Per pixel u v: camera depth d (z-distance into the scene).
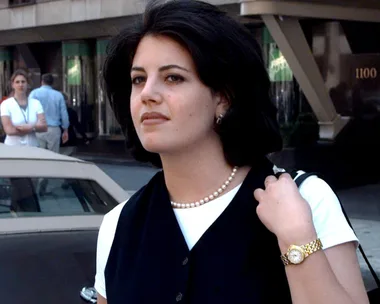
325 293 1.65
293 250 1.68
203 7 1.95
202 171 1.93
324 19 12.78
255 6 11.51
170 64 1.88
